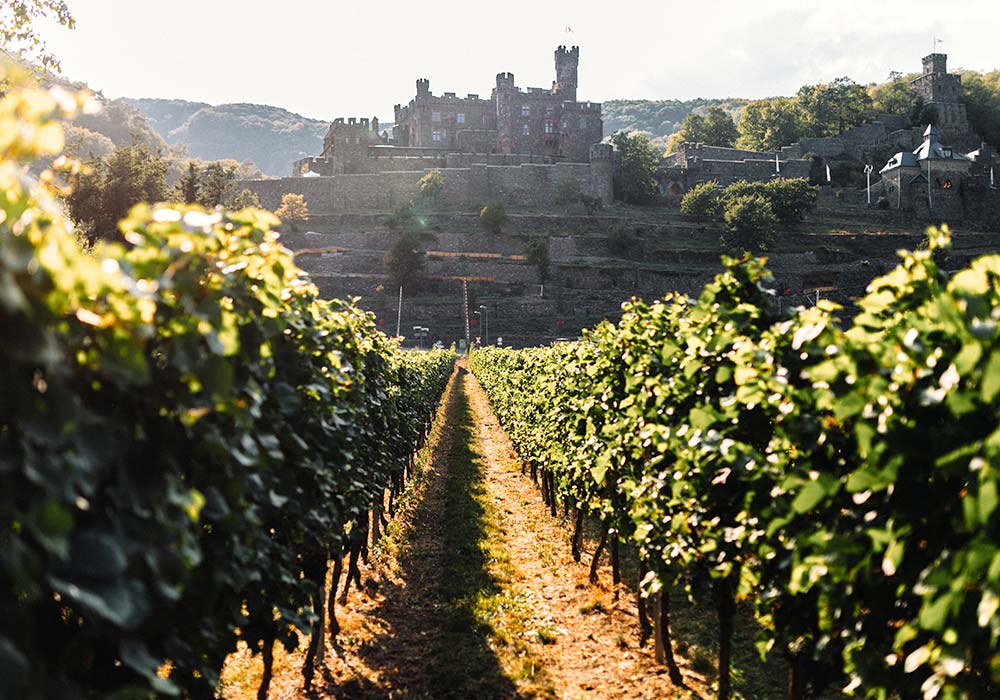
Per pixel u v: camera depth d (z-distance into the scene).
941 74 153.75
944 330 3.41
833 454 4.34
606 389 9.33
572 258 105.62
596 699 7.14
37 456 2.34
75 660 2.88
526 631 8.90
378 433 10.46
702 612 9.41
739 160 138.12
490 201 119.88
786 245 107.44
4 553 2.21
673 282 100.88
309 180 116.50
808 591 4.60
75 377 2.77
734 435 5.50
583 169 122.12
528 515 15.53
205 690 4.17
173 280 3.09
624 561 11.99
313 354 6.03
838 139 141.25
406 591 10.62
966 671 3.06
